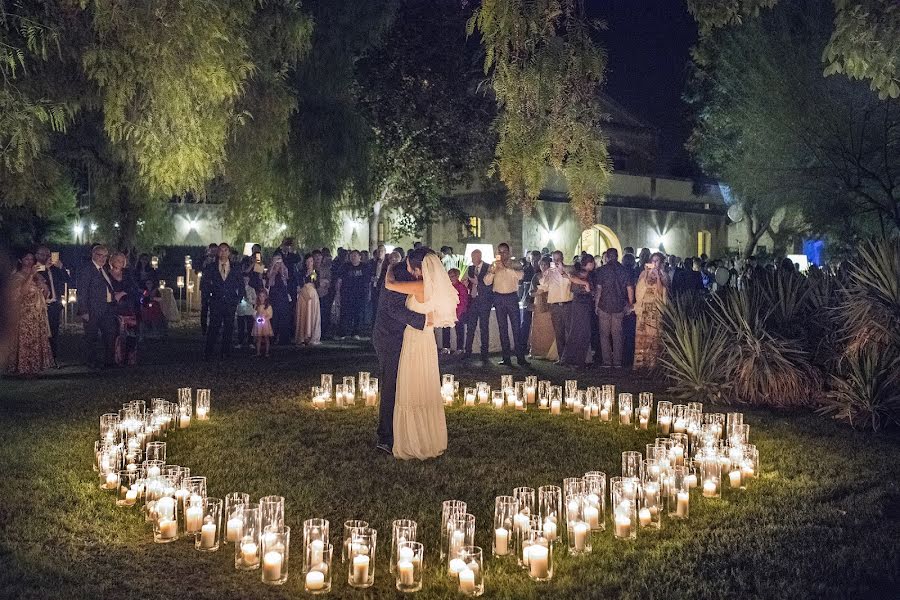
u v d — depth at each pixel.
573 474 7.64
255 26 15.45
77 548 5.67
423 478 7.47
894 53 7.71
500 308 14.97
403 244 32.69
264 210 23.06
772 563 5.42
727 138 26.81
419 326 8.19
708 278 19.58
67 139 20.61
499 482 7.34
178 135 11.95
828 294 12.30
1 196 13.80
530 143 6.37
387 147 27.50
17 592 4.87
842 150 19.27
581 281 14.71
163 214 25.75
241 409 10.70
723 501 6.88
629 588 5.01
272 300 17.78
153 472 6.62
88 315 14.14
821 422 10.22
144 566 5.38
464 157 28.28
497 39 6.52
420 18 27.30
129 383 12.51
